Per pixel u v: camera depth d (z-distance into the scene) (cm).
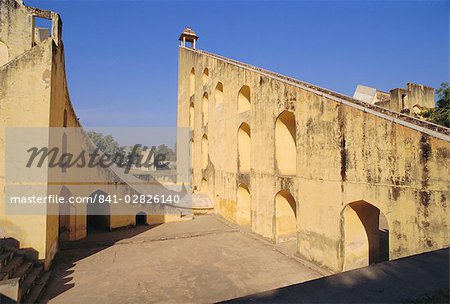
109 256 1024
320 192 898
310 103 947
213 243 1179
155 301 709
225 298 725
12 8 1026
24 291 673
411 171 651
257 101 1273
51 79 852
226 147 1600
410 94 1731
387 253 959
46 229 838
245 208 1484
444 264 280
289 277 845
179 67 2562
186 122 2336
